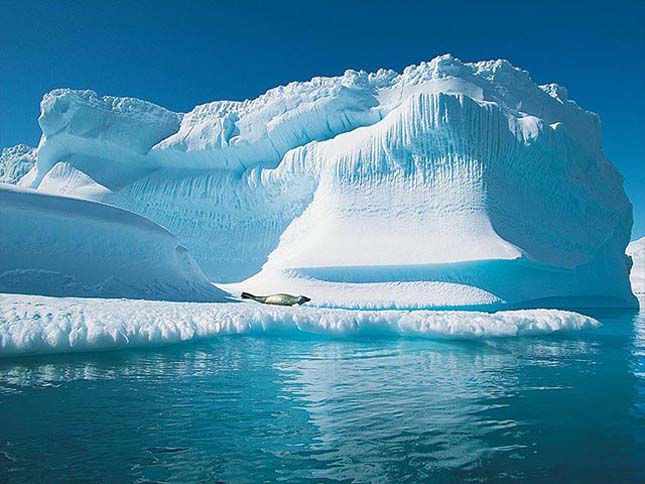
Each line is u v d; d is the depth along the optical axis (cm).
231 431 336
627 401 429
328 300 1809
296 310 920
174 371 528
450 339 825
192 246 2727
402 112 2175
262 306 965
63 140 2973
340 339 809
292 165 2506
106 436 321
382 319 850
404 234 2042
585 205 2300
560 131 2234
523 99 2461
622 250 2450
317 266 1973
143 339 655
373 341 791
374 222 2122
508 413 390
